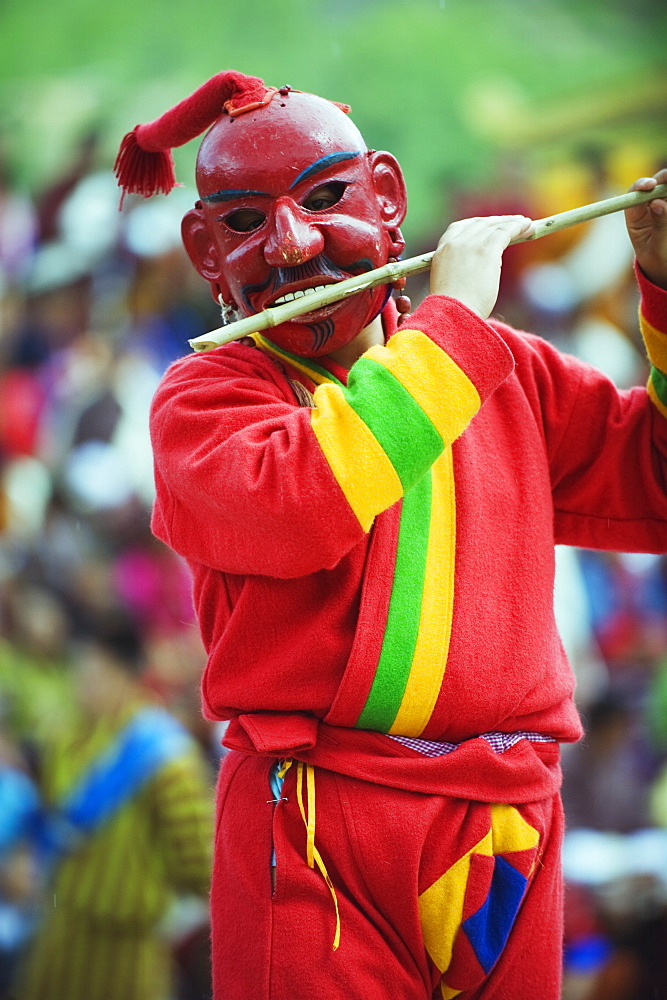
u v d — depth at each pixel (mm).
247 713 6902
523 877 6852
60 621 18219
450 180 31422
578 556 21359
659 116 31484
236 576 6953
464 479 7070
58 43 33781
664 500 7617
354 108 32531
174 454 6930
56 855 14375
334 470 6293
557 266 27141
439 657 6719
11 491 22547
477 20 33156
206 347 6469
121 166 7672
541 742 7125
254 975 6734
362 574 6820
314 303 6605
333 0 33750
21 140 31531
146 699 14359
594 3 32812
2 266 27016
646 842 17016
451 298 6629
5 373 24266
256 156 6766
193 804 13867
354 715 6730
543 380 7629
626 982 15352
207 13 33656
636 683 19984
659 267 7418
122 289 24000
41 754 16328
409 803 6727
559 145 31484
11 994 14781
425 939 6816
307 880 6707
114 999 13695
